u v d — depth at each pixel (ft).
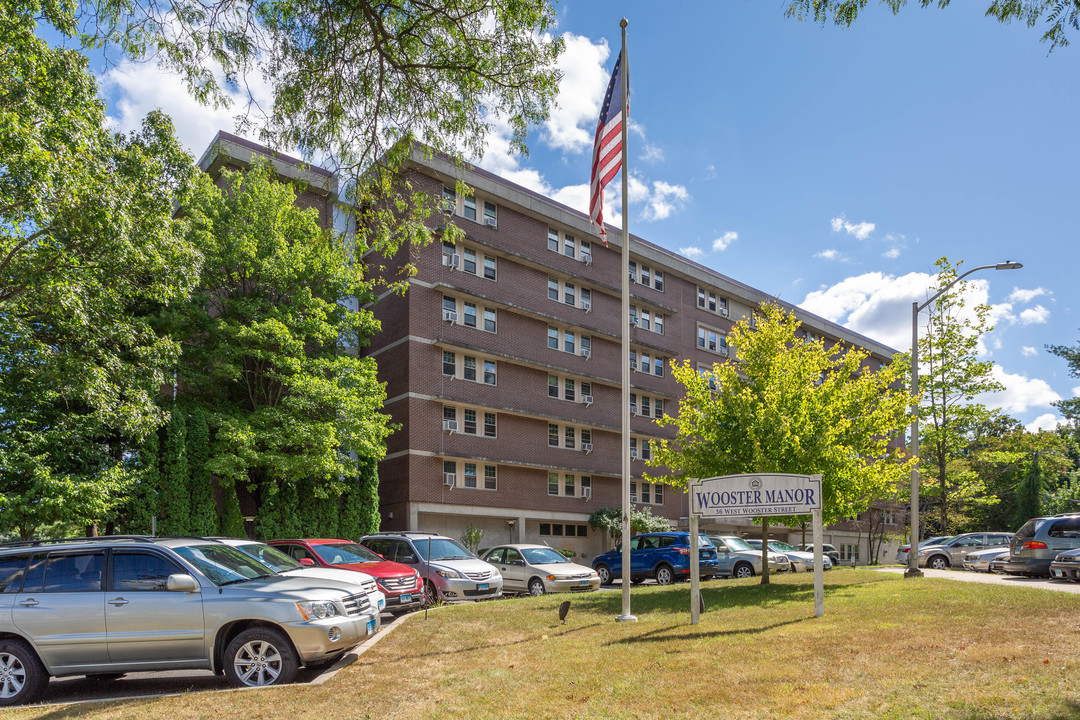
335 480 92.99
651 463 62.95
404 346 109.60
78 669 27.91
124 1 32.99
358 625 29.94
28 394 60.85
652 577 81.97
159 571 29.04
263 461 79.20
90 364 57.31
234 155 99.76
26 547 29.71
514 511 118.01
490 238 121.08
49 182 44.98
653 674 25.84
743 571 81.66
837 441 56.80
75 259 54.34
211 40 34.12
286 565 36.14
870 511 164.66
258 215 84.64
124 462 75.51
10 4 44.39
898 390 59.00
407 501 105.70
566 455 127.85
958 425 105.19
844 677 23.94
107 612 27.99
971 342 102.68
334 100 38.14
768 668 25.67
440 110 39.63
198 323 82.02
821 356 58.54
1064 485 185.26
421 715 22.27
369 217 44.52
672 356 151.64
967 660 25.44
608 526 124.67
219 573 29.76
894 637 30.37
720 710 21.03
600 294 138.82
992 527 179.42
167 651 27.91
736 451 57.82
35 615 28.04
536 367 124.36
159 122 69.26
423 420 108.68
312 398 83.46
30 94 45.91
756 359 59.98
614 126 48.60
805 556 83.35
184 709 23.56
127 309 78.43
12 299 55.26
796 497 38.88
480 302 117.50
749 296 171.73
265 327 78.84
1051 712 18.94
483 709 22.62
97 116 53.06
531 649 32.55
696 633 34.32
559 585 67.62
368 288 93.35
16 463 58.80
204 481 81.15
